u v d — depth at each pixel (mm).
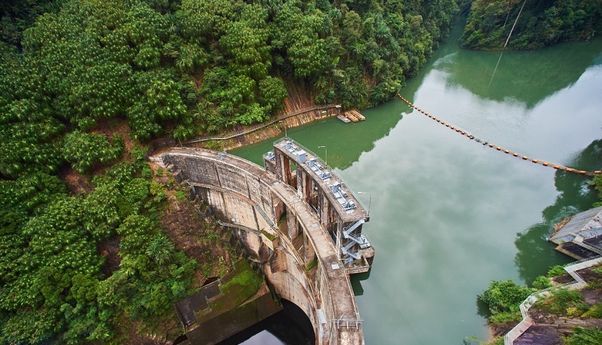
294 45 70000
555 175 59062
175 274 46312
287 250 45688
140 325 43531
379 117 82562
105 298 41312
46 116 50188
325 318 35531
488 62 115688
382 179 61094
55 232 42812
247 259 52844
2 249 40469
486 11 122750
